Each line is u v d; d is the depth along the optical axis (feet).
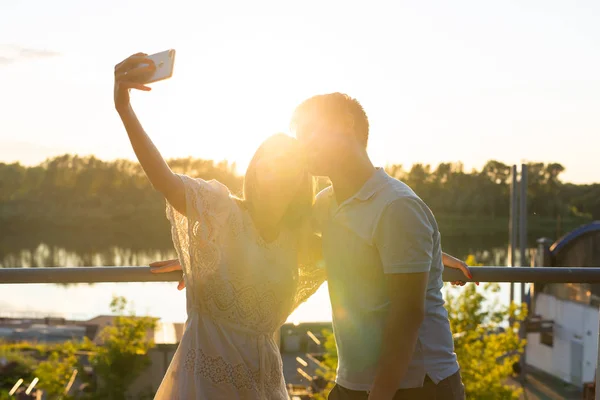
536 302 72.13
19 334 74.54
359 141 5.96
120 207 197.26
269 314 6.41
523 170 75.72
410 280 5.43
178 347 6.30
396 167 137.28
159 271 6.86
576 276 7.09
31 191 213.66
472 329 46.16
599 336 7.34
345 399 6.08
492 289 46.93
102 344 45.16
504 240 127.03
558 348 68.80
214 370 6.14
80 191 206.28
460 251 114.21
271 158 6.13
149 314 41.98
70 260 153.48
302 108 6.01
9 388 48.62
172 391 6.21
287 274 6.49
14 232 193.77
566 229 148.46
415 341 5.47
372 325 5.82
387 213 5.51
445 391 5.82
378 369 5.49
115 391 41.32
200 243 6.06
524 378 69.51
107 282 6.88
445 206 143.74
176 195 5.98
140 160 5.77
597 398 7.29
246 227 6.26
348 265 5.87
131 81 5.42
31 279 6.81
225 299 6.18
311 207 6.43
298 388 43.14
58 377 47.55
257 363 6.35
